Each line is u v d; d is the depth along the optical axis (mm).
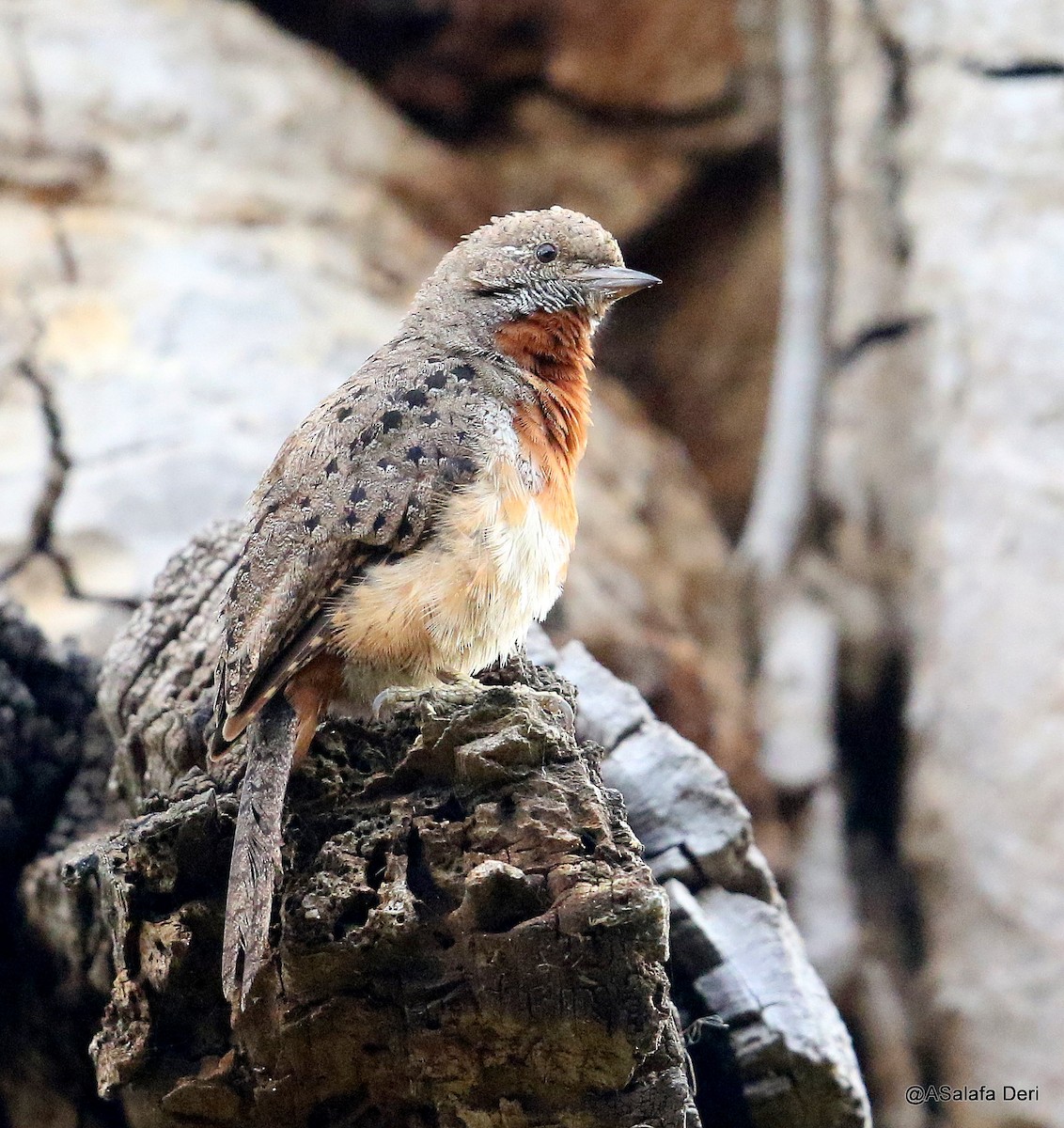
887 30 16406
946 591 14867
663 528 15922
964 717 14555
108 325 14711
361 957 5766
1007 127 15773
